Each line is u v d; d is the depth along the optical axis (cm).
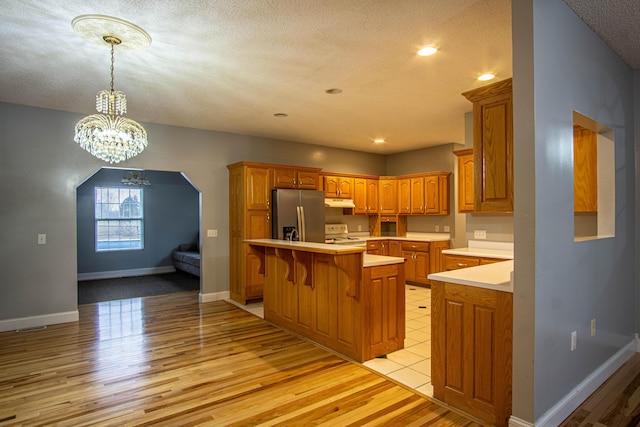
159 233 868
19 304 417
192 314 476
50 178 436
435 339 250
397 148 702
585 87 248
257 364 313
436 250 620
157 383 278
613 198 294
